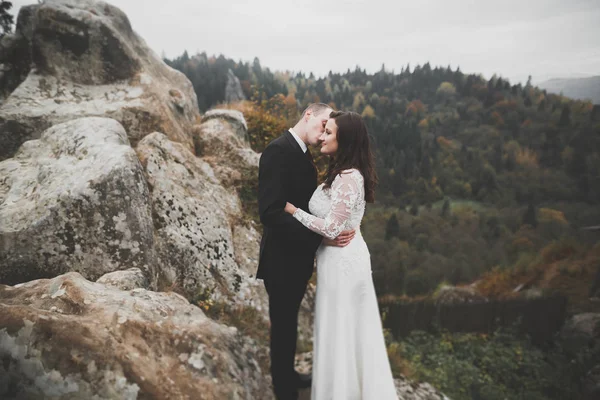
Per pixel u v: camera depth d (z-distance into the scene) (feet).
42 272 7.83
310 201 7.43
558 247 87.45
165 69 17.94
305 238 6.93
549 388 22.98
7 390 4.78
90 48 13.55
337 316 7.14
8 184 9.07
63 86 13.08
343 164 7.12
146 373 5.33
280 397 7.72
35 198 8.38
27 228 7.75
